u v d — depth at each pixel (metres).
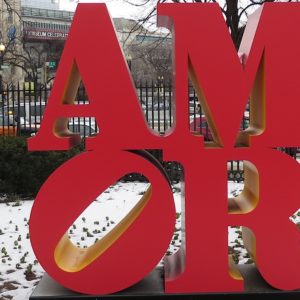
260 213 4.26
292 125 4.25
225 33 4.23
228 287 4.30
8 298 5.02
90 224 7.98
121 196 10.16
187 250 4.29
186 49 4.23
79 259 4.56
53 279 4.54
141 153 4.54
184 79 4.24
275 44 4.21
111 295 4.27
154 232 4.25
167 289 4.29
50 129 4.22
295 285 4.30
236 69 4.24
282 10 4.19
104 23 4.21
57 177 4.24
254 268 4.87
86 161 4.24
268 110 4.24
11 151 9.66
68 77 4.21
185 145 4.27
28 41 39.62
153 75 32.81
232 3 13.07
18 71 40.78
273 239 4.27
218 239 4.29
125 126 4.24
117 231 4.56
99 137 4.23
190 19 4.22
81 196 4.25
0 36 34.62
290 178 4.26
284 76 4.22
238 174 11.86
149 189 4.73
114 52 4.21
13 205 9.30
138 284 4.50
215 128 4.36
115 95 4.23
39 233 4.24
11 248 6.72
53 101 4.21
